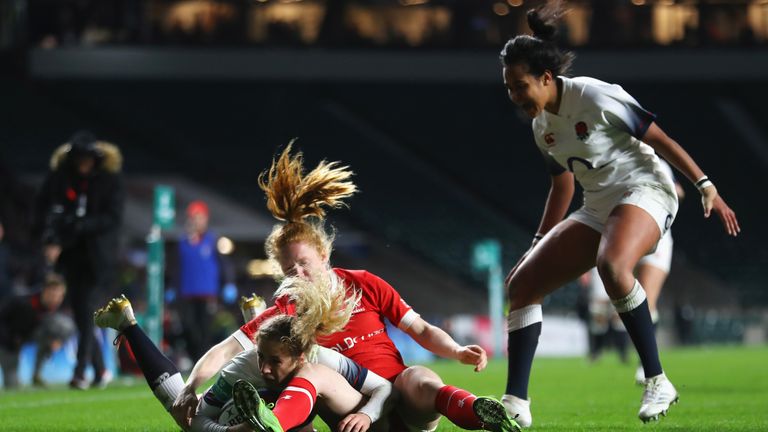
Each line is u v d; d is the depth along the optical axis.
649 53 104.69
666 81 105.31
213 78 105.06
